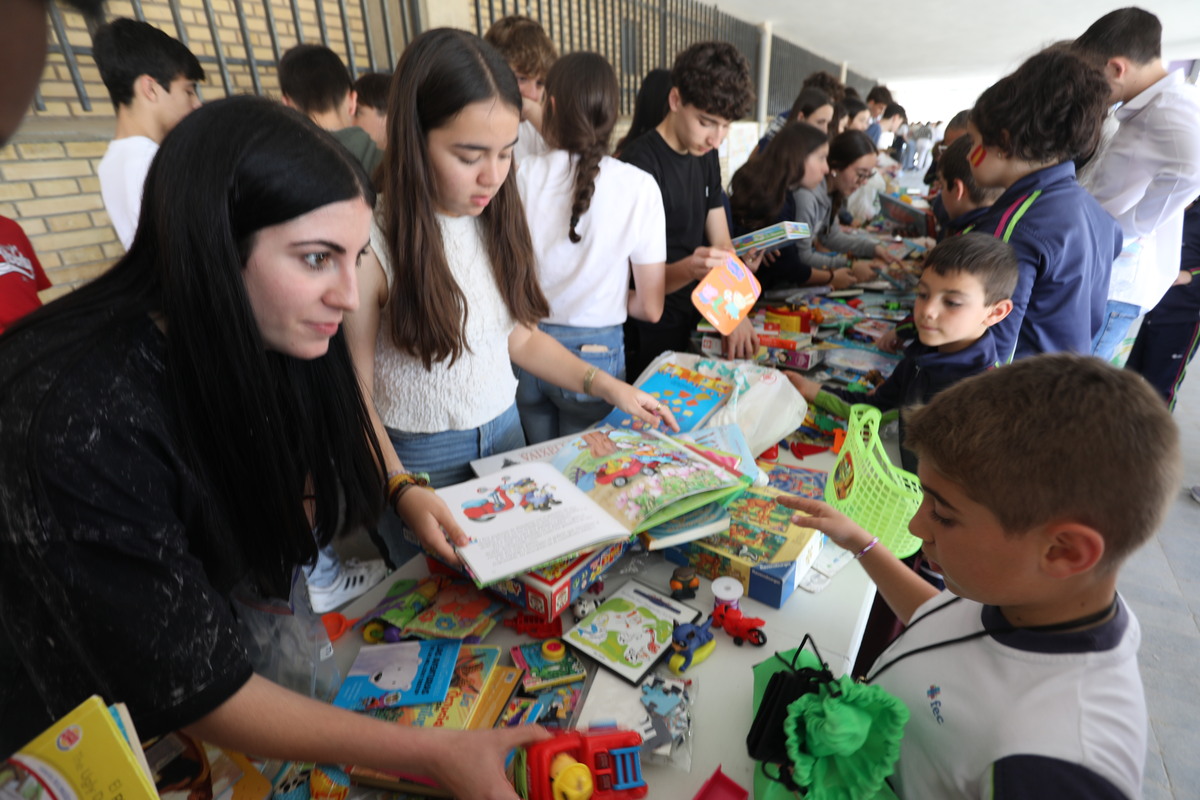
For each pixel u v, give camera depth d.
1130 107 2.02
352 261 0.62
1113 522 0.55
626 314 1.77
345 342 0.80
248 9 3.16
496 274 1.23
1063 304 1.42
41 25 0.26
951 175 2.04
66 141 2.46
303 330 0.62
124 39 1.77
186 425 0.59
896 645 0.81
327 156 0.58
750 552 1.02
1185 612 2.15
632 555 1.10
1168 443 0.55
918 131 11.88
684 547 1.05
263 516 0.68
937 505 0.65
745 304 1.59
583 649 0.88
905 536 1.07
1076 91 1.30
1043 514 0.57
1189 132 1.89
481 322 1.22
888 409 1.53
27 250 1.88
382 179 1.08
